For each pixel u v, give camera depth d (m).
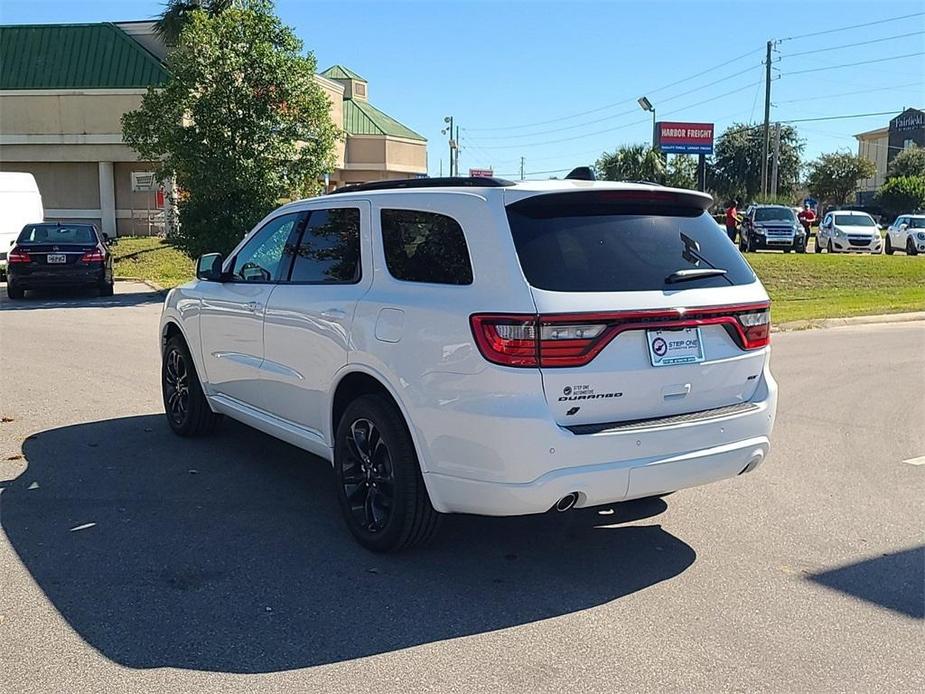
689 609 4.29
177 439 7.25
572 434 4.19
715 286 4.72
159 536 5.13
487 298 4.23
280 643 3.89
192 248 20.39
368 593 4.42
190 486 6.06
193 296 6.86
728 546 5.15
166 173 20.19
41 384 9.34
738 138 78.62
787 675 3.66
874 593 4.49
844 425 8.23
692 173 75.25
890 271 25.39
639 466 4.35
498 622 4.12
